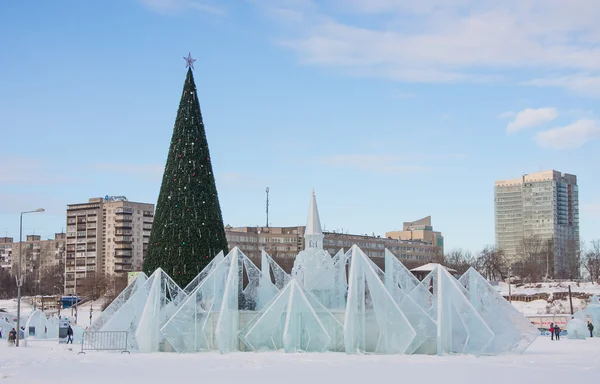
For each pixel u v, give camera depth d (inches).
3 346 2484.0
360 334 2090.3
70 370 1566.2
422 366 1685.5
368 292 2128.4
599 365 1726.1
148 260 2765.7
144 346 2166.6
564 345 2566.4
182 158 2780.5
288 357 1935.3
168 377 1432.1
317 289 2395.4
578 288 5757.9
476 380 1390.3
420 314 2142.0
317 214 2564.0
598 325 3321.9
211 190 2800.2
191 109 2829.7
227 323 2135.8
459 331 2100.1
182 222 2728.8
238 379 1398.9
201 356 1980.8
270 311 2185.0
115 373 1505.9
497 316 2151.8
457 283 2215.8
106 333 2191.2
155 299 2202.3
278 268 2522.1
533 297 5388.8
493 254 7736.2
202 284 2251.5
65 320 2613.2
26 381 1349.7
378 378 1423.5
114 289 5994.1
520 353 2126.0
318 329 2144.4
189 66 2883.9
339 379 1402.6
